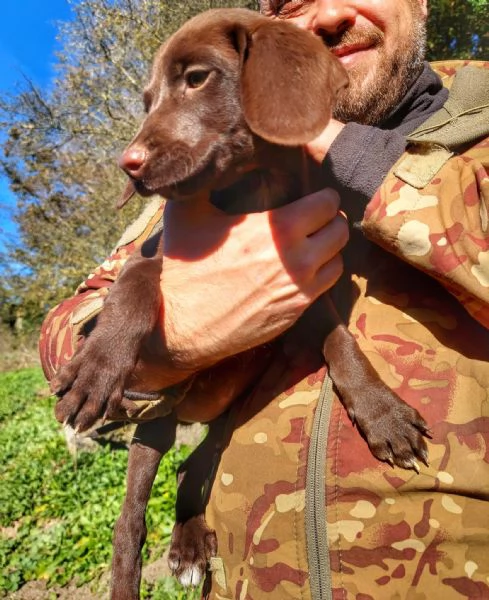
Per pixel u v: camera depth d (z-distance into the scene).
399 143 0.35
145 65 2.16
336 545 0.33
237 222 0.39
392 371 0.35
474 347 0.34
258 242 0.37
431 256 0.32
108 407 0.35
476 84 0.37
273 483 0.35
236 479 0.37
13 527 1.43
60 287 2.84
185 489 0.50
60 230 2.73
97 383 0.34
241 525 0.36
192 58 0.42
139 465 0.49
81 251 2.67
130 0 2.01
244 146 0.42
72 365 0.35
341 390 0.35
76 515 1.39
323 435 0.35
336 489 0.33
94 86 2.28
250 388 0.43
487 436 0.32
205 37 0.42
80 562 1.18
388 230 0.33
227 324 0.37
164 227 0.43
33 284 3.00
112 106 2.33
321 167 0.40
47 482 1.66
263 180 0.45
